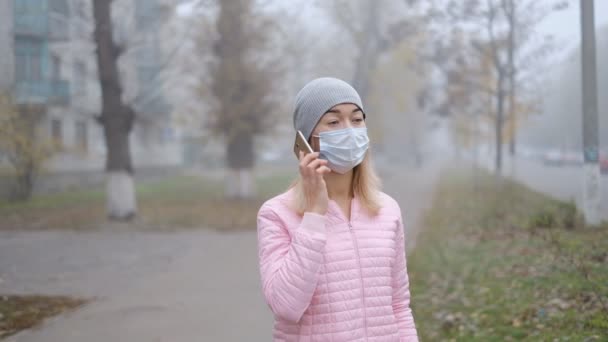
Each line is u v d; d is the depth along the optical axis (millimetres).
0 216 15500
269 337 5219
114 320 5863
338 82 2195
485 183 24547
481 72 19625
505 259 7551
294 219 2104
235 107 17703
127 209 14422
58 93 19078
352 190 2277
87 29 14727
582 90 9758
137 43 15141
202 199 20531
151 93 19750
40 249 10602
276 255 2043
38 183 22156
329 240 2088
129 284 7664
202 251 10344
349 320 2008
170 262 9312
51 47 16828
